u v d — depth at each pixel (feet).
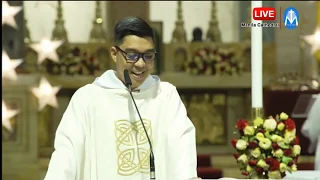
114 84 28.63
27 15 90.74
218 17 93.25
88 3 92.68
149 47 27.25
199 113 86.58
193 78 85.15
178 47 86.58
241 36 92.22
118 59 27.55
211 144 86.58
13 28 84.89
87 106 28.43
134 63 27.25
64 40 84.23
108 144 28.22
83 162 27.86
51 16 91.35
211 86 85.46
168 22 93.50
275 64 89.35
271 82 82.58
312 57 88.53
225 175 76.28
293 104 59.31
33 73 82.07
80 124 27.96
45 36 90.94
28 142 77.00
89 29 92.58
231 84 85.51
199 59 85.66
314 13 88.38
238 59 86.28
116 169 28.09
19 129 77.15
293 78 80.64
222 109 87.15
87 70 83.15
